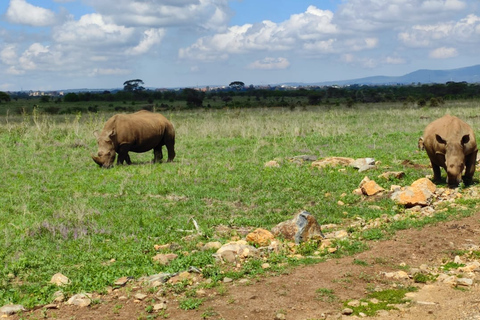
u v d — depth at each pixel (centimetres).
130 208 1211
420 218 1077
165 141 1895
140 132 1792
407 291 699
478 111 3825
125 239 989
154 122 1845
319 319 615
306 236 951
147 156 2083
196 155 2020
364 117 3666
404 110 4300
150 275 791
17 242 965
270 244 909
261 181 1474
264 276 773
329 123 3189
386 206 1191
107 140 1716
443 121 1342
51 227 1039
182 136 2580
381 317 613
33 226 1038
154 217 1138
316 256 866
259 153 2028
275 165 1708
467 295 671
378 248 891
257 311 646
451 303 647
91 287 755
